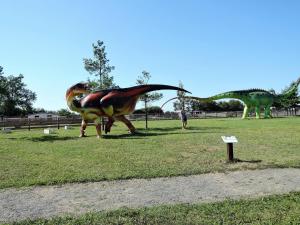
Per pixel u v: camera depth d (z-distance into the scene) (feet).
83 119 79.56
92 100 78.07
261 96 163.02
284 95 170.40
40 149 56.34
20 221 22.74
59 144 62.90
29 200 27.84
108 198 27.86
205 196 27.66
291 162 39.65
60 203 26.86
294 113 221.05
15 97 273.33
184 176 34.78
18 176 35.99
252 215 22.48
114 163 41.75
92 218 22.80
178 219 22.26
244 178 33.32
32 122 148.05
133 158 45.03
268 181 31.89
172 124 125.08
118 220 22.33
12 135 86.53
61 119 154.40
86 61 104.53
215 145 55.93
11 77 271.08
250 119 153.28
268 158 42.73
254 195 27.45
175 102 243.19
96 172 36.70
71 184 32.68
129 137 72.59
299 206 24.06
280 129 84.02
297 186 29.89
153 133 81.05
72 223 22.02
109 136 76.59
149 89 84.33
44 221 22.58
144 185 31.60
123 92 81.25
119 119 82.58
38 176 35.73
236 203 25.09
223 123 120.37
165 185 31.42
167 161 42.42
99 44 104.73
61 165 41.39
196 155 46.55
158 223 21.72
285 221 21.29
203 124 116.47
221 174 35.22
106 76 105.60
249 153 46.88
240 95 161.58
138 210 24.04
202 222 21.67
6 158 47.62
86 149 54.75
